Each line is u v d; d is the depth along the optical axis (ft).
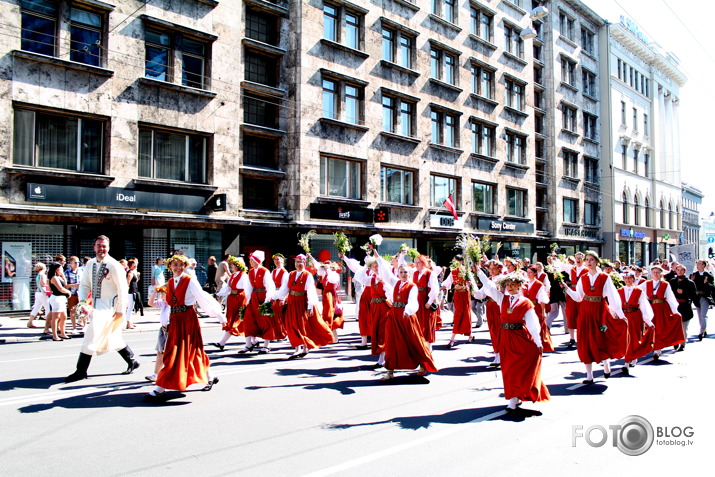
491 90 105.19
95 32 54.65
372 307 30.27
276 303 33.09
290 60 70.74
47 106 50.70
